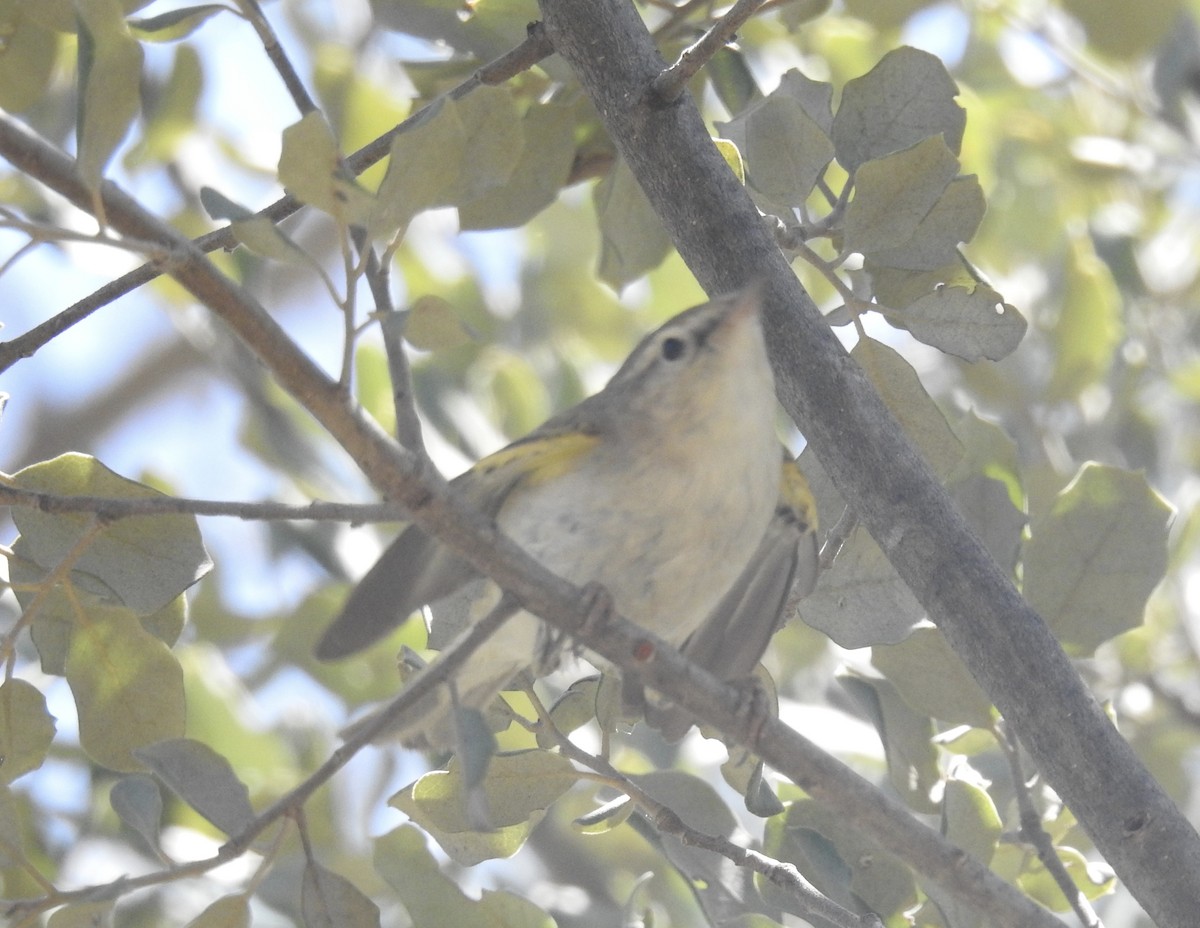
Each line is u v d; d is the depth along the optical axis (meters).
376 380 13.45
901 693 8.83
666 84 7.98
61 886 10.96
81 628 7.62
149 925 11.18
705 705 6.77
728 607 8.85
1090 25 13.01
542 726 8.03
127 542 7.68
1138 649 12.80
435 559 7.27
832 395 7.76
